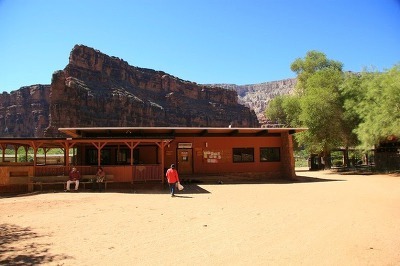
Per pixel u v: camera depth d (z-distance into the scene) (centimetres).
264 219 1055
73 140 2034
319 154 4400
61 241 796
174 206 1341
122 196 1672
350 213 1122
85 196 1672
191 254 694
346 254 678
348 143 3853
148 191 1891
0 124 17088
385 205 1280
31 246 752
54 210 1252
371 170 3503
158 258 668
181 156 2647
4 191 1948
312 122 3659
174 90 18725
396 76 2653
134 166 2084
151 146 2598
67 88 12456
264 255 683
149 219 1067
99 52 15225
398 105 2525
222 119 19512
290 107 4734
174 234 866
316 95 3659
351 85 3556
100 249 730
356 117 3516
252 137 2753
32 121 16875
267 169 2742
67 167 2044
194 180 2433
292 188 2006
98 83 14712
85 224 991
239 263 636
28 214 1167
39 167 2016
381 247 721
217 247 744
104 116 13725
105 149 2539
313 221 1007
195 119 18162
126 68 16812
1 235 856
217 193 1784
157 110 16475
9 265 621
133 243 779
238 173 2684
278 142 2778
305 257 666
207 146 2683
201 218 1082
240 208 1278
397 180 2386
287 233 864
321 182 2389
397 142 3122
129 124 14675
